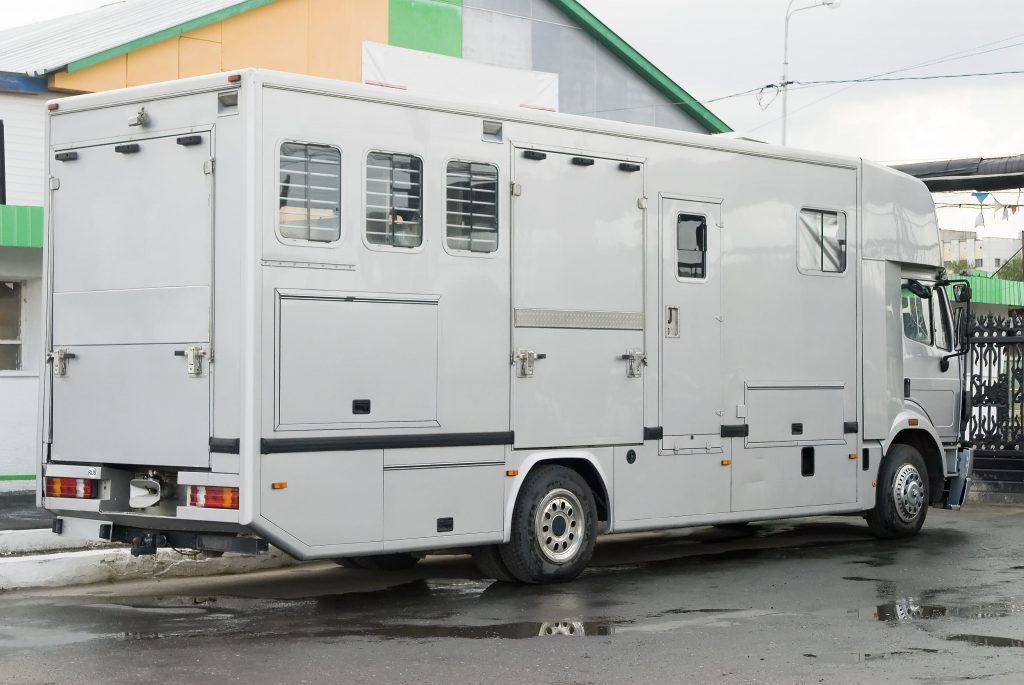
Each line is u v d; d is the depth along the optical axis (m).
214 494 8.86
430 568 11.68
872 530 13.66
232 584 10.73
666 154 11.39
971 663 7.54
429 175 9.77
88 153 9.70
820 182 12.80
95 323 9.61
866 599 9.86
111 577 10.81
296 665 7.48
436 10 22.67
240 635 8.40
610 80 25.53
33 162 17.36
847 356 13.00
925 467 13.99
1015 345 17.83
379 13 21.64
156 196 9.30
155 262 9.27
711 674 7.27
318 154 9.16
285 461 8.88
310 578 11.07
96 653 7.81
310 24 20.69
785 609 9.41
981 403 18.02
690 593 10.17
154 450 9.22
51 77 17.31
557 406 10.53
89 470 9.62
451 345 9.86
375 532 9.38
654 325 11.25
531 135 10.44
